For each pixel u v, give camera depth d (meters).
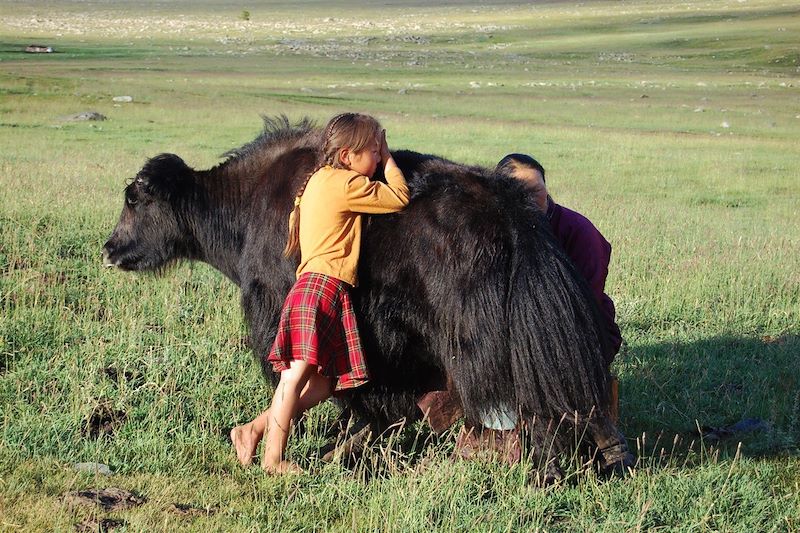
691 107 42.47
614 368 6.71
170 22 142.25
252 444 4.95
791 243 11.96
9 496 4.30
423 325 4.84
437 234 4.75
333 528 4.23
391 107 38.38
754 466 5.12
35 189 11.73
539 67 74.62
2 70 52.50
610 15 143.00
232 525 4.19
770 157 24.98
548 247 4.71
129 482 4.59
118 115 29.52
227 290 8.11
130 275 8.24
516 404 4.67
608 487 4.69
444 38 110.81
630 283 9.34
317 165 5.06
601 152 25.09
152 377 5.86
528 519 4.37
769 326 8.30
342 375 4.73
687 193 18.45
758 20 118.81
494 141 26.78
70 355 6.17
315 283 4.67
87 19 147.75
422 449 5.29
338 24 138.75
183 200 5.67
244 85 48.69
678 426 5.84
